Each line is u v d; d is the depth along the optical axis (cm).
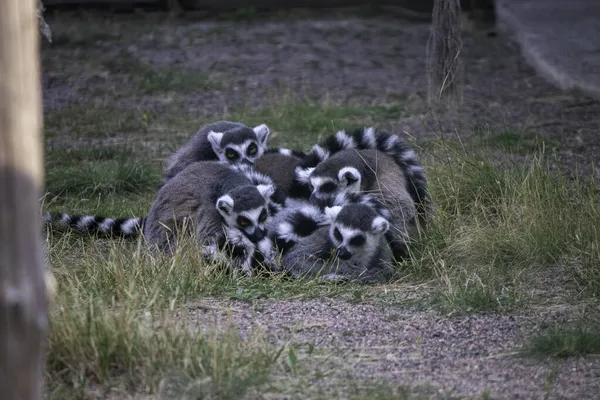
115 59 2836
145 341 836
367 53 2948
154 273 1070
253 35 3228
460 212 1315
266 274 1171
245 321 980
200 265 1099
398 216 1238
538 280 1116
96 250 1202
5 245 529
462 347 912
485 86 2419
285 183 1364
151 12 3606
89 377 810
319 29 3319
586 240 1167
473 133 1827
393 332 955
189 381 791
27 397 546
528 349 891
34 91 555
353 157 1280
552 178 1364
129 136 2014
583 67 2458
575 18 3119
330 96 2356
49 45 3047
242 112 2172
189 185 1259
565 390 800
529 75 2573
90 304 864
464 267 1150
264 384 802
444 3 2044
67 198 1581
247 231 1190
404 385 810
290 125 2017
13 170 533
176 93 2456
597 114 2036
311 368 848
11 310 529
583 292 1070
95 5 3581
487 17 3466
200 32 3272
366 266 1184
